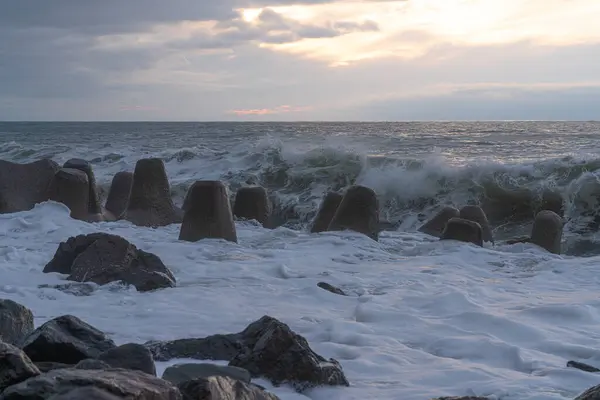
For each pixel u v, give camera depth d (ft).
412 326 24.93
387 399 17.01
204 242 43.57
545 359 21.20
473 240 45.60
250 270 35.73
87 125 407.85
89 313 25.99
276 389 17.44
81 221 50.11
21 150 118.32
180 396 12.03
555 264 39.50
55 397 11.03
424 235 52.08
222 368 15.98
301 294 30.04
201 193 45.09
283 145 84.38
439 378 18.85
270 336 18.11
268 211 58.44
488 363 20.89
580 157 69.72
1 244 41.83
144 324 24.50
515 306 28.84
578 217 62.75
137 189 54.08
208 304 27.68
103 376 12.07
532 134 194.08
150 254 33.01
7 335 19.60
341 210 49.42
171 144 149.89
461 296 29.04
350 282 33.22
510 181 68.44
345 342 22.82
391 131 239.09
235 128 299.79
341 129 269.44
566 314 26.81
